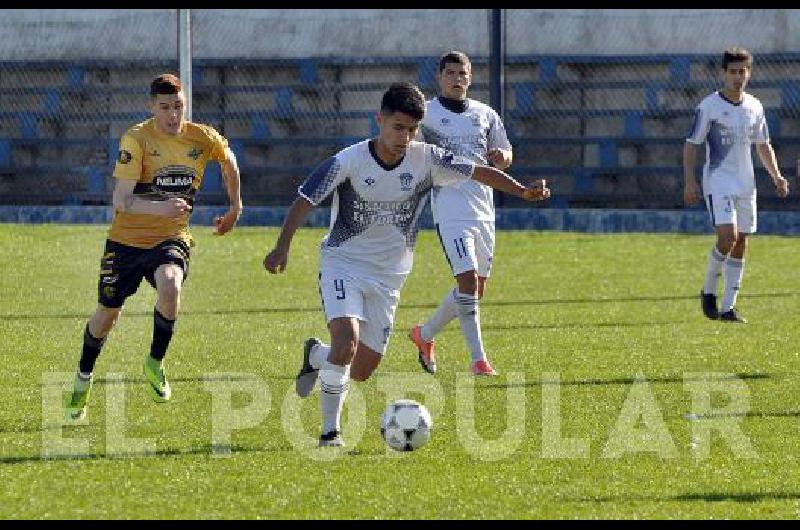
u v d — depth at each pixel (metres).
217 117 85.62
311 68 85.50
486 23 83.94
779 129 80.12
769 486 23.75
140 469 24.73
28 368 35.66
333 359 26.12
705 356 38.19
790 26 80.56
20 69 87.00
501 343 40.75
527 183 81.44
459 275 34.88
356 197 26.17
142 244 29.19
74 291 52.28
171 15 86.44
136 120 85.31
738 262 45.47
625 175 80.56
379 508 22.25
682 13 82.12
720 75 81.31
